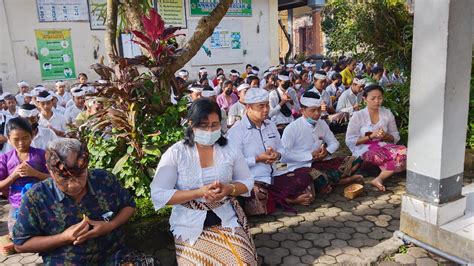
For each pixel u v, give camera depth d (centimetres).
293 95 745
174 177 283
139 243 331
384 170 464
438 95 297
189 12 1075
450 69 292
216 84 998
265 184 406
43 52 928
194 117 270
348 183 477
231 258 264
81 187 241
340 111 728
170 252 334
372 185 475
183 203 282
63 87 839
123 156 352
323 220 390
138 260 259
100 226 247
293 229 374
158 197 275
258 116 405
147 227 330
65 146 232
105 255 263
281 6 1373
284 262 318
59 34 937
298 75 922
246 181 296
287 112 677
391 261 314
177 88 417
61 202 244
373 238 352
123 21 457
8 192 341
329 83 920
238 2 1150
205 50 1126
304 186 420
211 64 1141
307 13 2058
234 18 1152
